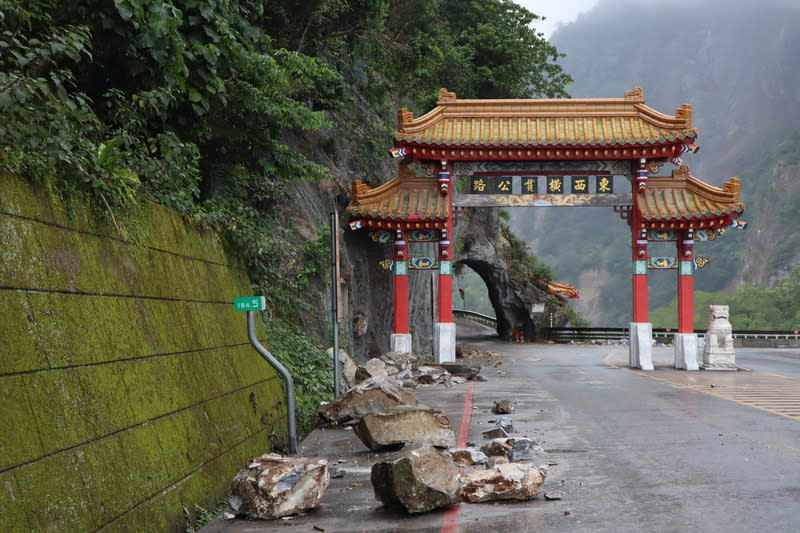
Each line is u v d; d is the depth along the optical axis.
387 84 31.34
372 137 27.34
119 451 5.20
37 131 5.41
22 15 6.69
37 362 4.59
